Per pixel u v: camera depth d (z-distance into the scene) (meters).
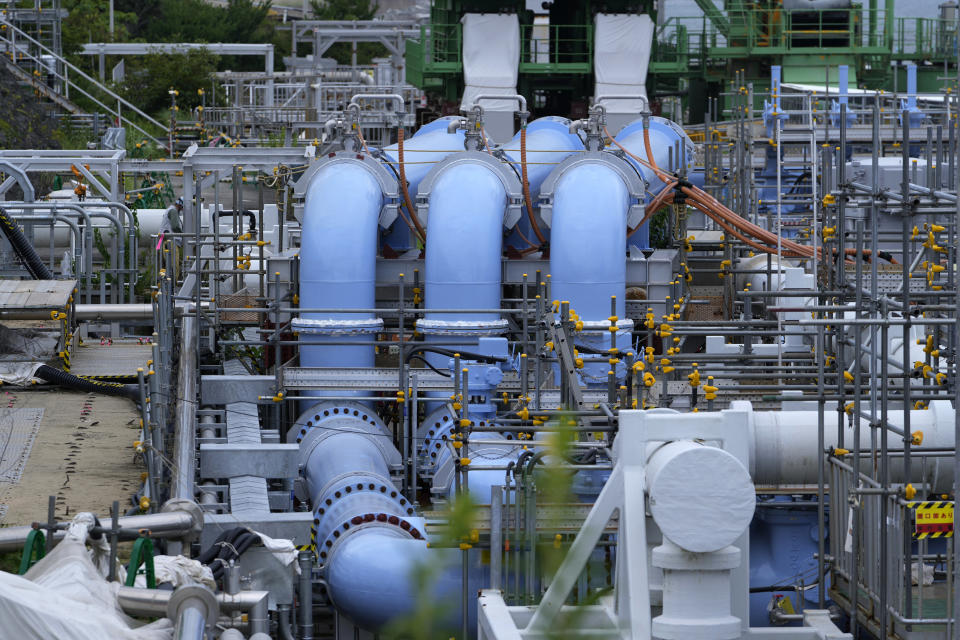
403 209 33.91
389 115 65.25
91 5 101.56
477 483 22.88
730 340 34.47
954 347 20.22
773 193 51.97
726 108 80.94
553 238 31.62
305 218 31.47
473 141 32.94
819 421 19.36
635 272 33.91
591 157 32.69
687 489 14.20
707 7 82.00
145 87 87.44
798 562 22.33
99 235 42.03
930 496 20.27
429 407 30.11
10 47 76.62
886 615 17.78
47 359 28.39
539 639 15.76
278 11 136.00
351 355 30.47
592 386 30.20
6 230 31.98
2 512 19.36
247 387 29.23
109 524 15.89
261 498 22.77
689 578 14.45
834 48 80.06
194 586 13.75
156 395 21.70
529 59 78.06
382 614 21.27
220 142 64.75
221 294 36.16
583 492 20.22
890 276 29.34
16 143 62.84
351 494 24.56
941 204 20.28
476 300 30.92
